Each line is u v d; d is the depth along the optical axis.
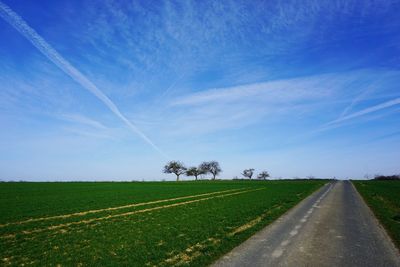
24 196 54.34
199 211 31.20
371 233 18.08
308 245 15.04
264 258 12.73
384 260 12.48
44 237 19.53
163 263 12.61
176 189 77.19
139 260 13.24
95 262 13.19
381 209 29.41
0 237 19.97
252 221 23.27
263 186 88.81
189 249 14.91
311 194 52.59
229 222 22.86
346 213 27.27
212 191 68.31
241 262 12.17
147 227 22.27
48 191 67.12
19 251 15.82
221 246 14.61
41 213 31.77
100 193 62.47
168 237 18.06
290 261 12.30
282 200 41.12
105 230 21.58
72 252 15.25
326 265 11.79
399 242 15.62
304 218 24.28
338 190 63.53
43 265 13.07
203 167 187.88
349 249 14.23
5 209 35.31
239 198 46.88
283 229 19.45
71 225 24.45
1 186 81.81
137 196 54.81
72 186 88.69
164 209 34.38
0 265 13.36
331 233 18.11
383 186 81.94
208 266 11.72
